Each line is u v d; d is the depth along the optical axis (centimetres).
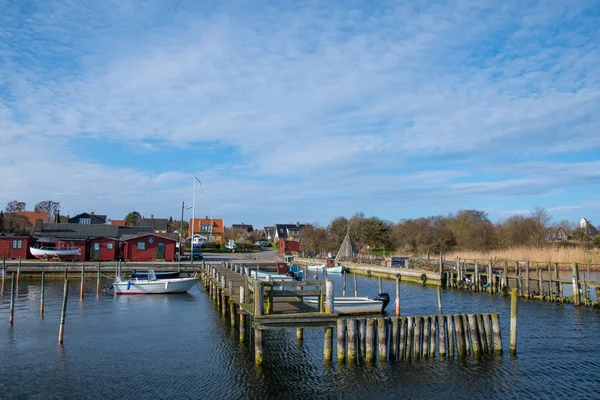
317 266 6312
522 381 1767
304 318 1866
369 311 2983
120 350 2136
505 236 8188
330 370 1839
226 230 13562
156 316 2959
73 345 2216
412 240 9294
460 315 2016
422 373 1814
